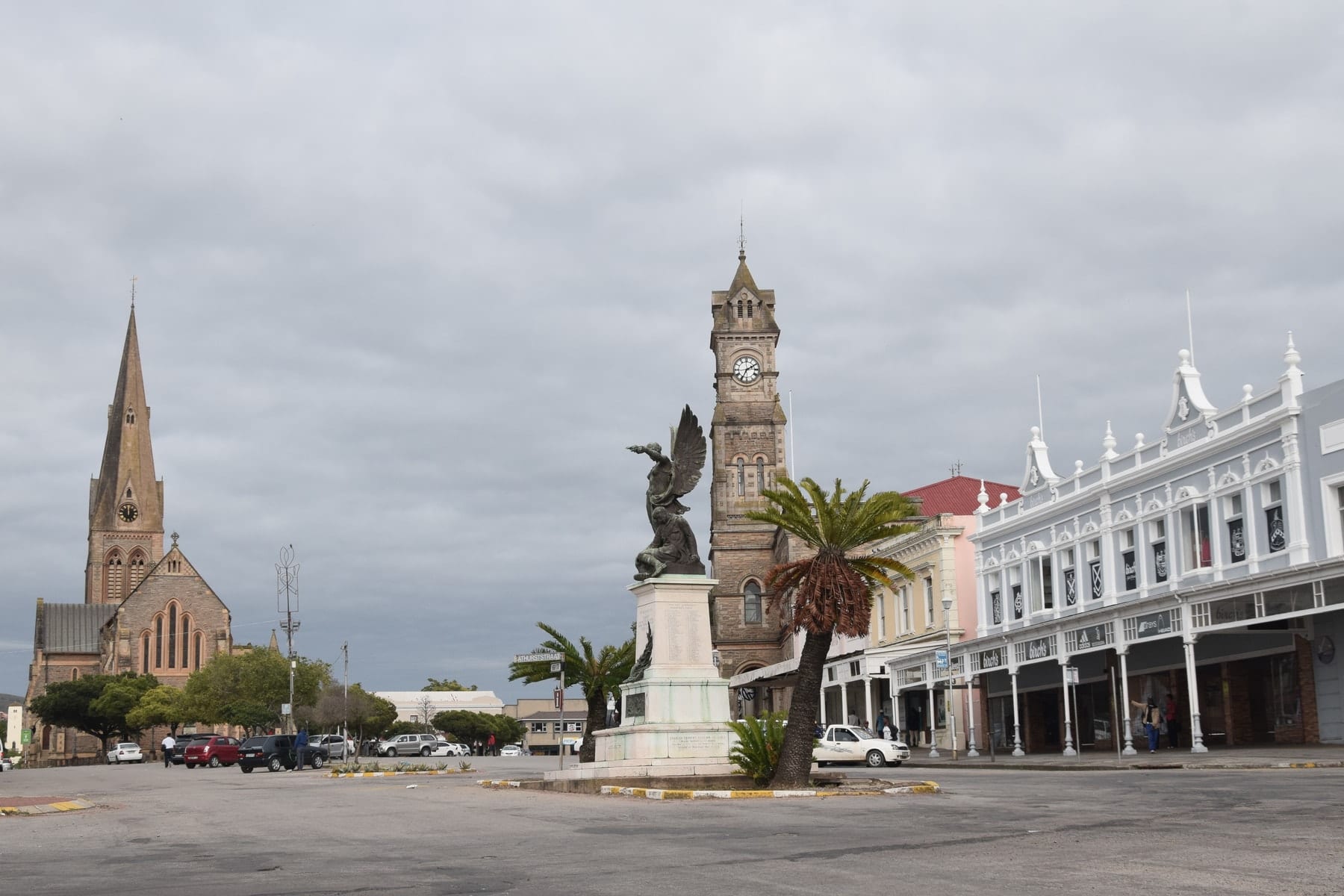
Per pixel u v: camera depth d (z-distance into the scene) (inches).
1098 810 776.9
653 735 1184.2
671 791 1025.5
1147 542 1792.6
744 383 4350.4
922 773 1504.7
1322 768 1128.2
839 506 1213.1
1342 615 1430.9
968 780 1240.8
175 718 4626.0
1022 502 2175.2
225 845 698.8
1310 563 1337.4
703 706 1211.2
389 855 623.8
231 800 1200.8
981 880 483.2
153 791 1498.5
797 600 1170.0
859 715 2878.9
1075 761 1555.1
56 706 5191.9
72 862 618.5
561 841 676.7
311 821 869.8
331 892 485.4
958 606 2434.8
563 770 1282.0
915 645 2536.9
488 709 7785.4
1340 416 1425.9
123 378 6820.9
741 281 4411.9
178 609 5644.7
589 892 474.9
